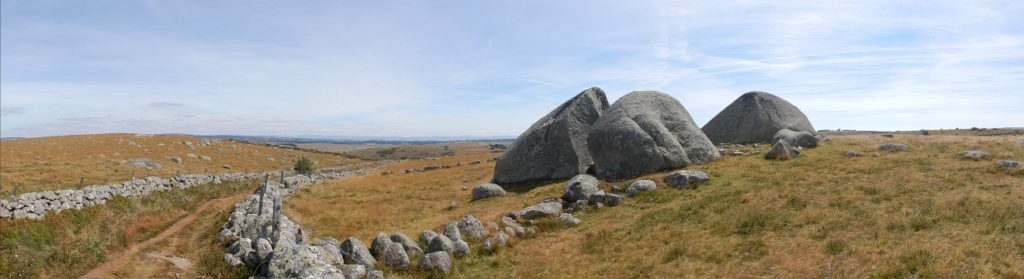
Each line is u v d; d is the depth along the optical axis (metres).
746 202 23.38
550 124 40.66
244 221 22.81
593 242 20.44
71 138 103.94
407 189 43.53
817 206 21.12
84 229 20.05
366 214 31.61
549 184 37.19
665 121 39.81
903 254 14.68
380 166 100.81
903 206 19.67
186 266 17.98
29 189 44.41
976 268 13.13
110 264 17.30
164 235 22.45
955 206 18.75
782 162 33.09
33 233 18.11
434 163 87.44
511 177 41.22
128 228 21.67
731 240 18.23
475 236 22.05
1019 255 13.92
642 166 35.00
